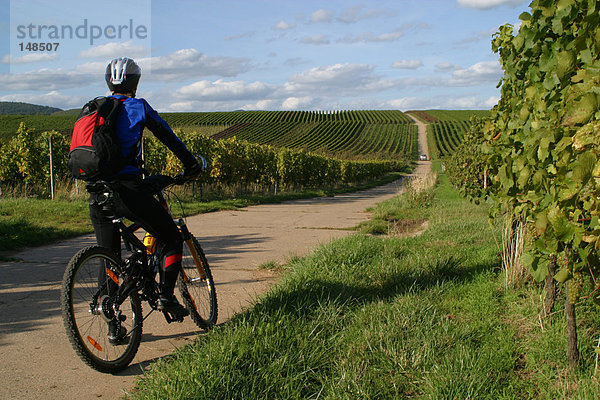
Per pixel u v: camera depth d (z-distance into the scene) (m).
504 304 3.82
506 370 2.71
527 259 2.93
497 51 4.70
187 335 3.42
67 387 2.59
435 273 4.71
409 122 137.62
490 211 4.45
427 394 2.41
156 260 3.16
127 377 2.75
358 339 3.05
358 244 5.91
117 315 2.82
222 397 2.36
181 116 120.81
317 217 11.52
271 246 7.15
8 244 6.48
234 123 113.81
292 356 2.76
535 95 3.30
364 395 2.40
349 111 156.38
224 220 10.65
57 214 9.40
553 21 2.94
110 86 2.98
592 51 2.37
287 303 3.67
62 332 3.40
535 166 3.00
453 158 23.88
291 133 108.44
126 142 2.82
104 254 2.86
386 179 52.78
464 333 3.12
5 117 84.19
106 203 2.78
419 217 11.04
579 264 2.30
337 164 33.09
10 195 13.32
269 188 22.89
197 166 3.20
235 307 4.04
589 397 2.26
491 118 4.88
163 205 3.20
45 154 15.20
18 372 2.75
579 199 2.17
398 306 3.62
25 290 4.43
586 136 2.06
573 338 2.64
